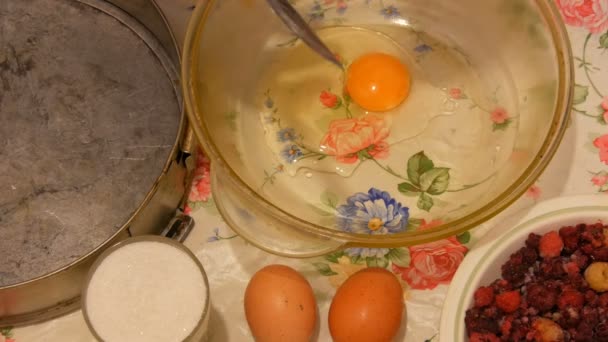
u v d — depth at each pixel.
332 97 0.50
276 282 0.40
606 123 0.48
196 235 0.46
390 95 0.48
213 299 0.45
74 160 0.46
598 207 0.43
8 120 0.47
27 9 0.51
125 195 0.45
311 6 0.51
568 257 0.44
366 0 0.52
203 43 0.45
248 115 0.49
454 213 0.45
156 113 0.48
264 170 0.48
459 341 0.40
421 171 0.47
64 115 0.48
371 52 0.51
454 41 0.51
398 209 0.46
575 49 0.50
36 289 0.41
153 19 0.48
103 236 0.44
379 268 0.42
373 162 0.48
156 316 0.39
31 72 0.49
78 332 0.44
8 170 0.46
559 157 0.47
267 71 0.50
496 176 0.46
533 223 0.43
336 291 0.43
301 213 0.46
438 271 0.45
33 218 0.44
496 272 0.43
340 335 0.40
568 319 0.41
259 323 0.40
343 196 0.47
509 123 0.48
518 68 0.48
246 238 0.43
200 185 0.48
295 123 0.49
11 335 0.44
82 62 0.49
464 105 0.49
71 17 0.50
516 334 0.41
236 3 0.46
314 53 0.51
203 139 0.41
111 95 0.48
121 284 0.40
